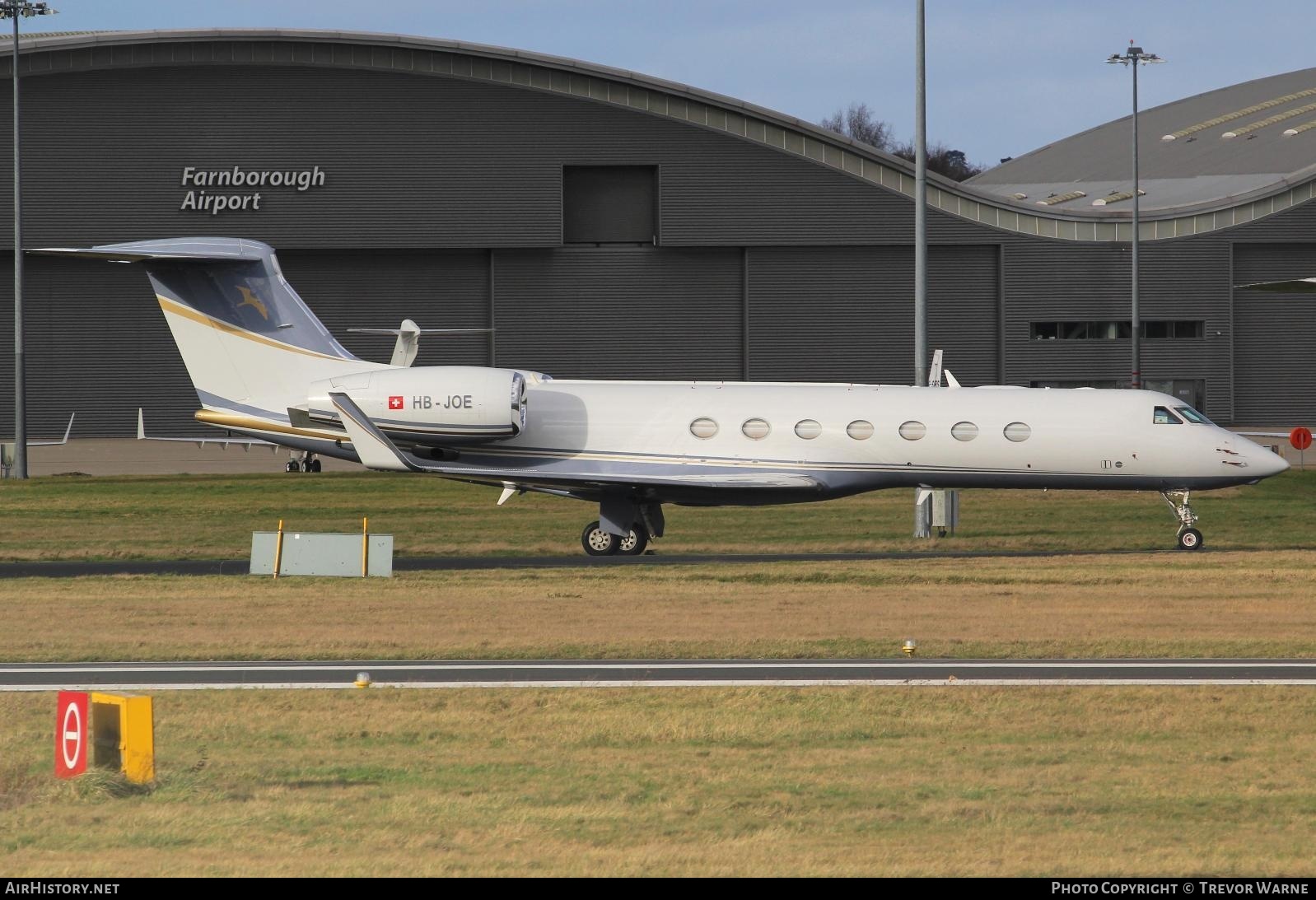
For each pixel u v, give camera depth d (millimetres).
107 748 42219
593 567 94750
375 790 40781
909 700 52969
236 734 48281
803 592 81500
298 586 84750
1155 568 91000
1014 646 64750
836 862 33594
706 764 43781
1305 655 63062
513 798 39750
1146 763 43719
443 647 65250
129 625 71438
